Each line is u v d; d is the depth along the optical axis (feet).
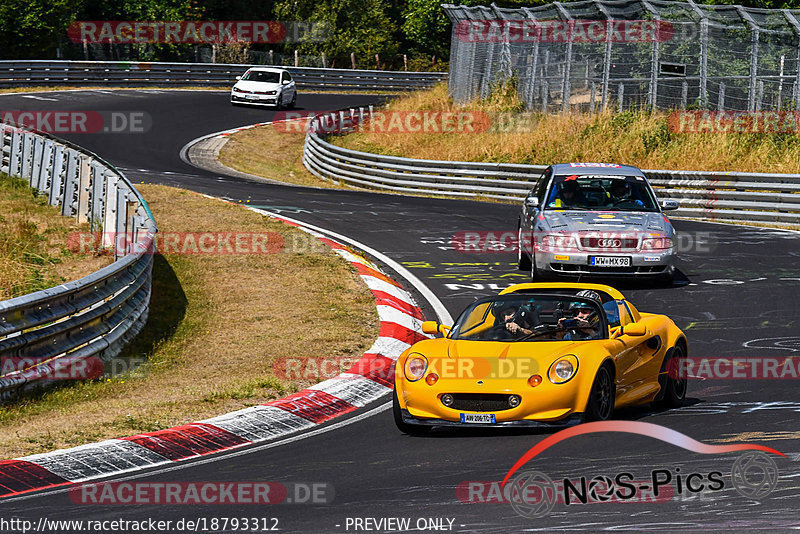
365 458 94.17
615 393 103.35
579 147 337.72
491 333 108.78
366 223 257.55
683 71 340.59
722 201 264.52
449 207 287.48
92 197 226.17
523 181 314.96
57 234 217.77
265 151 467.52
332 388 127.03
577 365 99.09
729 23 328.29
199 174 369.30
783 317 158.20
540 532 68.39
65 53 634.84
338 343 151.94
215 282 192.95
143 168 371.15
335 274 195.42
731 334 148.66
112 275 148.66
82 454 98.17
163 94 581.94
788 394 113.50
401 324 163.12
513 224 256.52
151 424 110.32
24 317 126.11
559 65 377.91
